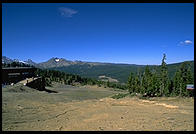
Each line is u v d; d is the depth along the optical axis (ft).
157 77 267.18
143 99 228.63
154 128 82.84
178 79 255.50
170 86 264.93
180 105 171.22
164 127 84.84
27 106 150.10
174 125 89.25
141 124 91.04
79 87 561.02
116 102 195.21
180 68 258.57
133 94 289.33
